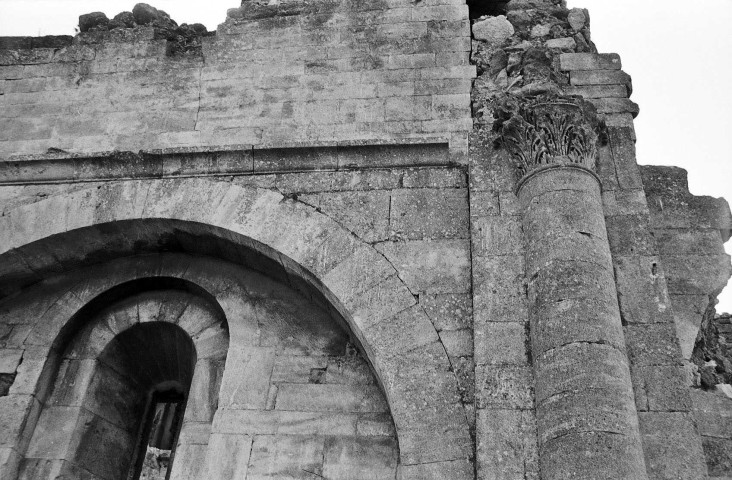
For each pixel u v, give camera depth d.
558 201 8.14
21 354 9.41
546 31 10.68
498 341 7.68
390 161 9.48
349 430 8.39
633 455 6.61
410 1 10.88
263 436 8.44
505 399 7.32
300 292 9.45
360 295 8.45
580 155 8.50
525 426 7.14
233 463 8.30
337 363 8.89
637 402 7.26
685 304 8.68
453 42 10.45
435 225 8.91
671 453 6.98
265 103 10.30
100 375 9.61
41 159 10.03
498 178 8.85
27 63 11.14
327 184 9.43
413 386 7.74
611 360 7.11
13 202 9.90
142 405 10.23
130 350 9.96
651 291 7.95
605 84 9.84
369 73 10.34
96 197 9.75
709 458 7.75
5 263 9.64
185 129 10.25
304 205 9.28
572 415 6.78
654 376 7.40
